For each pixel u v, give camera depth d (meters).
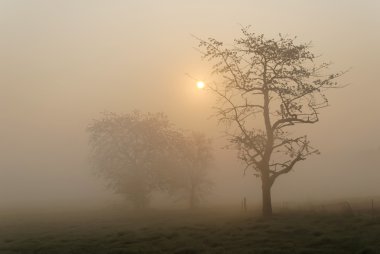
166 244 27.83
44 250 28.36
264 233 29.06
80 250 27.61
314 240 25.41
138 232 33.91
